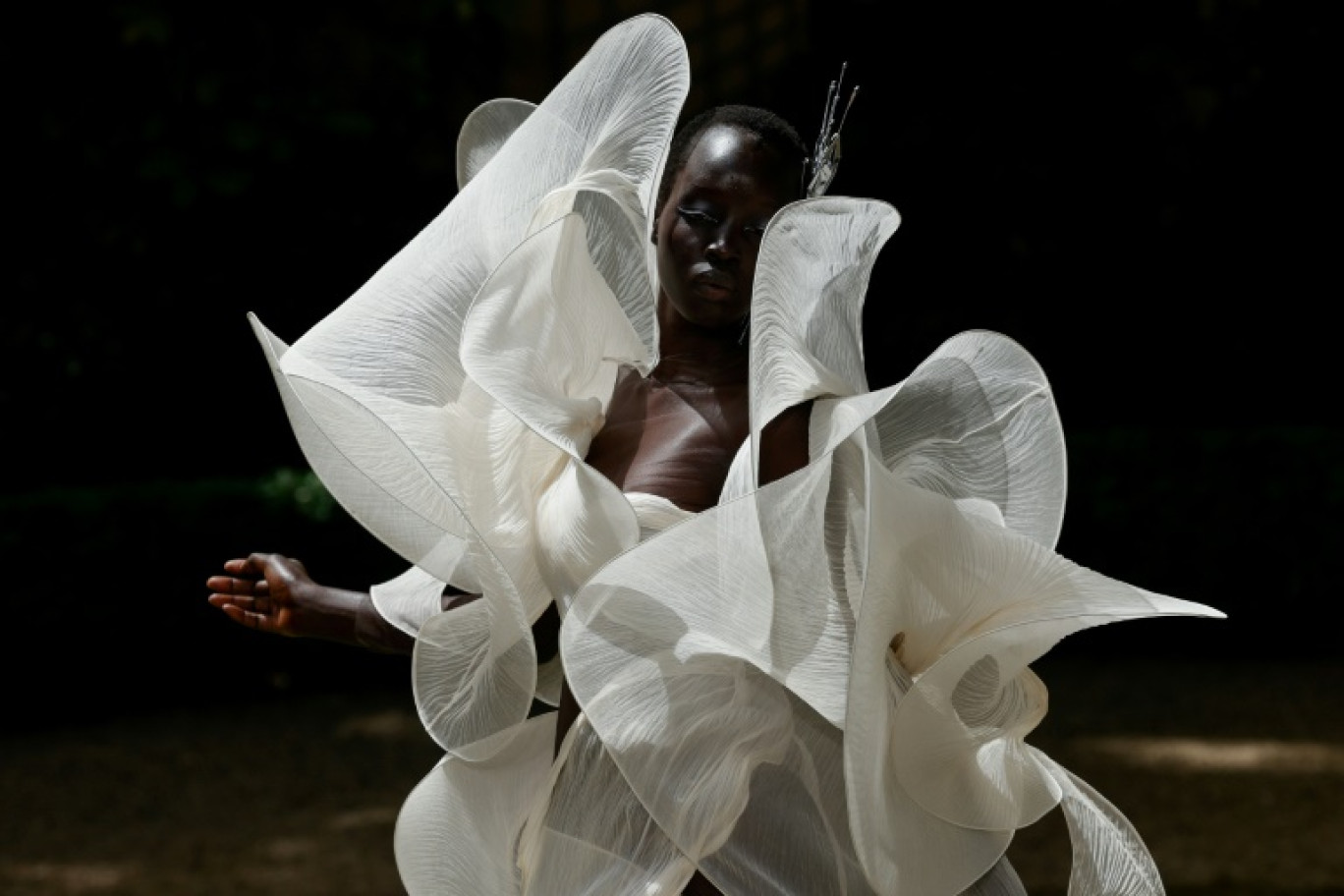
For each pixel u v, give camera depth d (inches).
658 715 99.4
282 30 467.8
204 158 463.5
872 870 94.2
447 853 111.4
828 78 518.3
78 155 465.7
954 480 109.4
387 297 107.3
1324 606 426.9
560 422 104.2
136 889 258.1
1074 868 110.8
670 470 104.9
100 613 389.4
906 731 98.0
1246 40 505.4
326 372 104.3
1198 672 406.9
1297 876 249.8
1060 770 112.5
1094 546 433.7
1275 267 517.0
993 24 508.1
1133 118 510.0
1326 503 423.5
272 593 118.2
